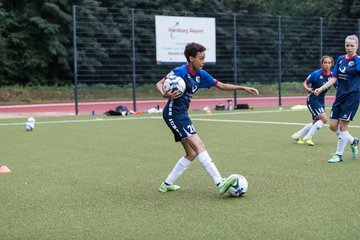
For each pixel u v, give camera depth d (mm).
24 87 72000
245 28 80438
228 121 32969
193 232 8836
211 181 13453
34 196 11977
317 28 71312
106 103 59188
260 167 15430
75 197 11820
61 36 76062
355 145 16781
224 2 87625
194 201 11211
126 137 24406
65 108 54500
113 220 9773
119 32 70312
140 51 72812
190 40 44750
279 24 48688
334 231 8703
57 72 80000
